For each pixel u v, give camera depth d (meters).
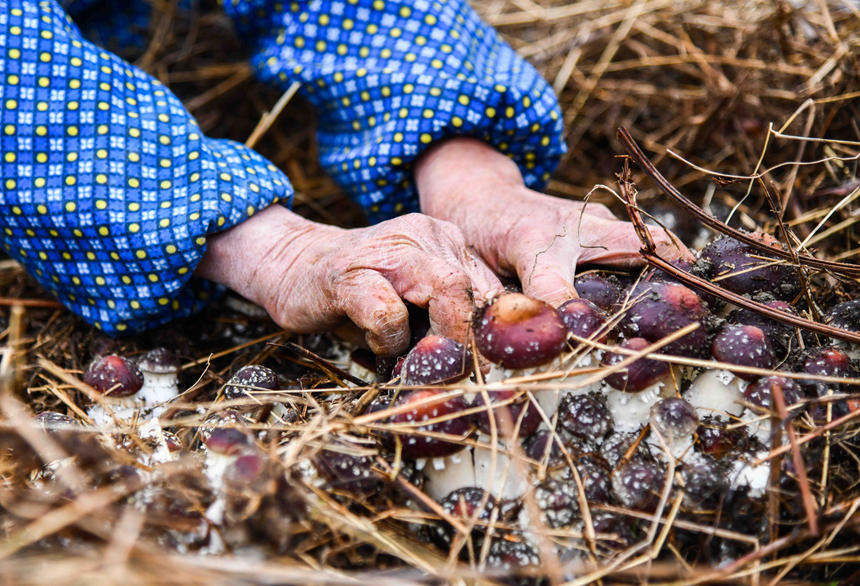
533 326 1.65
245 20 3.22
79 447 1.68
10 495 1.62
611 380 1.76
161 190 2.48
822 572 1.67
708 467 1.69
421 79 2.77
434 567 1.62
